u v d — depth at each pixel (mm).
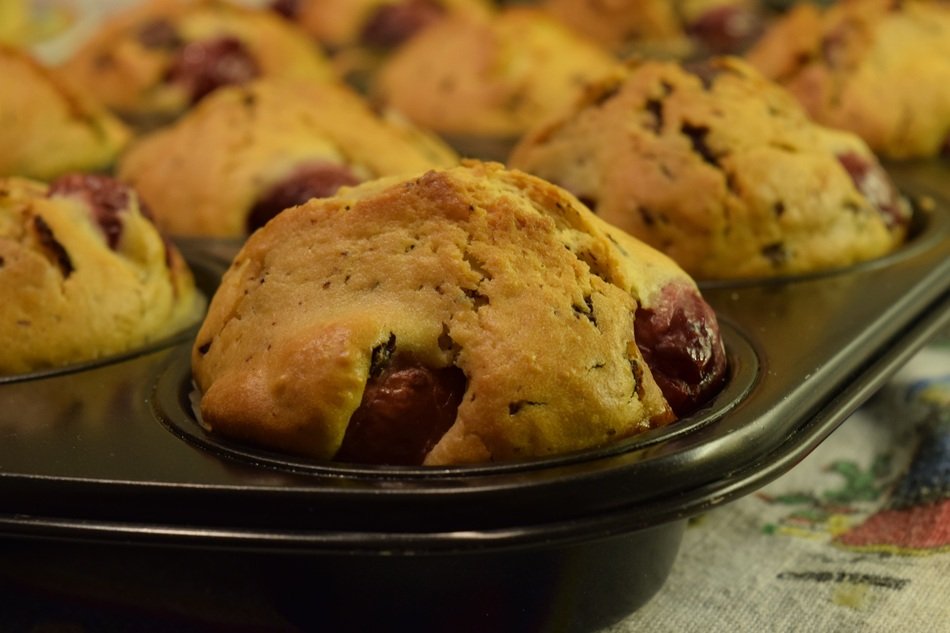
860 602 257
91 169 433
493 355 242
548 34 520
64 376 280
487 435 241
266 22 568
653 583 255
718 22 645
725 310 298
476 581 240
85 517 237
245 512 232
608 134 325
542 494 229
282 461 240
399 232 251
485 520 229
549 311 245
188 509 234
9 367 282
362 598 242
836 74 424
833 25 437
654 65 331
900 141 415
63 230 292
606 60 536
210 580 248
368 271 250
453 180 251
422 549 227
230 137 375
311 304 251
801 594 260
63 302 288
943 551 267
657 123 323
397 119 405
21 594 253
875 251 328
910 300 301
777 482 294
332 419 242
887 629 250
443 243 249
